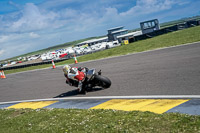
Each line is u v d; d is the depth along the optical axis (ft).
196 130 12.69
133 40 135.64
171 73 31.45
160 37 109.91
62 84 42.55
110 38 311.27
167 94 22.33
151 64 42.83
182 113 16.20
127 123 15.81
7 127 21.25
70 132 16.25
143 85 28.30
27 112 26.07
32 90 44.09
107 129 15.43
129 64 49.57
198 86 22.68
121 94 26.27
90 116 19.45
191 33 90.79
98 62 70.54
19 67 146.92
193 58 38.78
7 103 36.47
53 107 27.30
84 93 30.25
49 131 17.42
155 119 15.55
